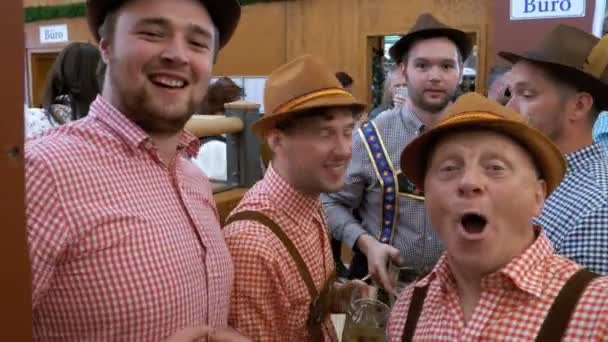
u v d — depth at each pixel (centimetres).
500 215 97
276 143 143
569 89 146
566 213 133
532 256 98
